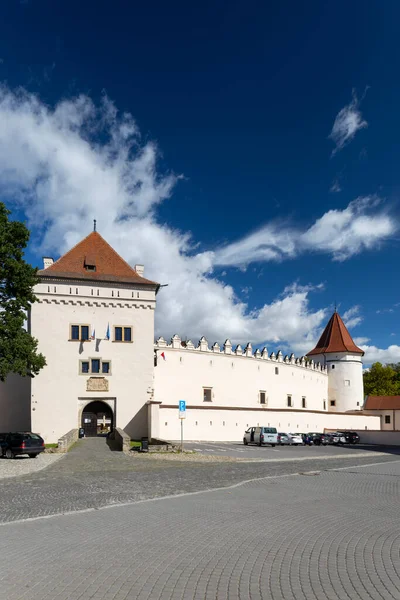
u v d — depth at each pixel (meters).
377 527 12.01
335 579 8.24
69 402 49.31
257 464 29.09
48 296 50.34
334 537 10.98
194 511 13.64
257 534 11.10
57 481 20.08
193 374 63.91
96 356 50.56
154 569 8.55
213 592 7.57
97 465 26.78
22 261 37.59
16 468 25.12
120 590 7.57
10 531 11.20
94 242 54.84
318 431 69.94
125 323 51.84
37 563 8.83
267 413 61.50
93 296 51.38
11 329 35.72
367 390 106.75
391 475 23.61
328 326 95.62
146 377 51.44
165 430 52.66
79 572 8.36
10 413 53.75
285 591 7.68
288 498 16.20
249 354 71.44
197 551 9.66
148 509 13.91
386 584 8.03
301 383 80.81
